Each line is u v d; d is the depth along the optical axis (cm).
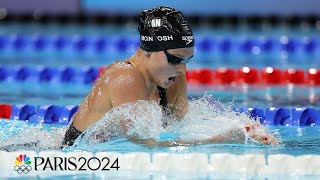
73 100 2059
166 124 1333
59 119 1770
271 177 1116
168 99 1327
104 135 1248
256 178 1108
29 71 2580
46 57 3083
